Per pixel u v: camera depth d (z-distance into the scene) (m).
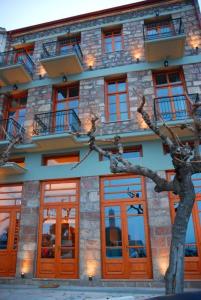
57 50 12.30
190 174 4.96
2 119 10.88
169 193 8.79
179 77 10.66
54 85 11.57
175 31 10.51
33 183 9.84
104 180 9.48
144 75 10.59
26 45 13.12
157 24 11.78
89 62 11.49
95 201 9.11
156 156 9.19
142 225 8.66
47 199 9.67
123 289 7.57
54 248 9.01
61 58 10.70
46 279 8.50
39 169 10.00
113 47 11.94
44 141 9.73
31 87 11.67
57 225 9.27
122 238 8.63
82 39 12.18
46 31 13.05
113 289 7.61
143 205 8.86
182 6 11.65
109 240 8.72
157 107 10.04
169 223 8.34
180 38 9.88
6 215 9.81
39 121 10.22
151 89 10.30
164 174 8.91
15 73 11.42
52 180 9.84
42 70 12.00
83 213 9.05
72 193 9.55
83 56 11.71
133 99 10.30
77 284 8.22
